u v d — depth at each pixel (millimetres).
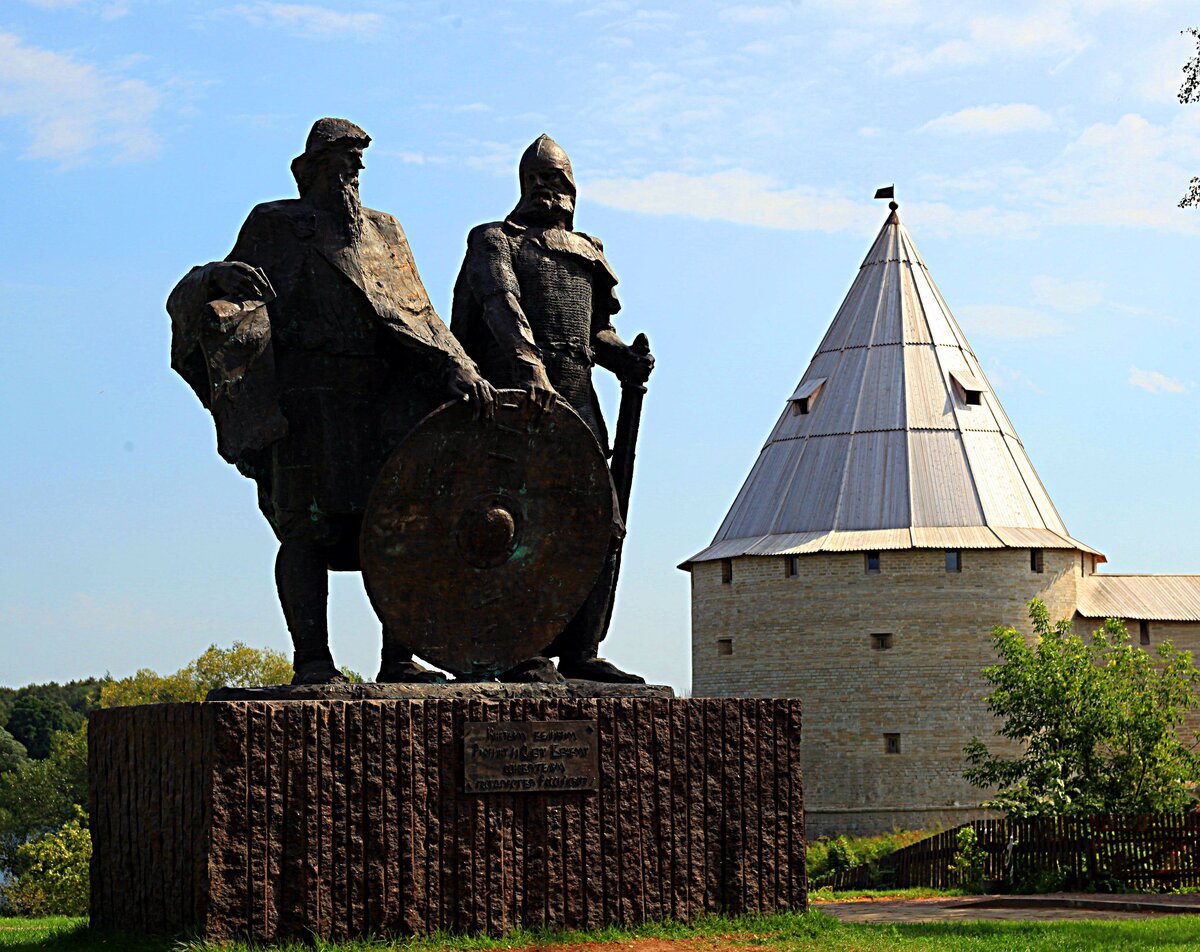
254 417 15047
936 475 67625
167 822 14289
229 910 13414
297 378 15570
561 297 17109
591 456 16062
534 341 16625
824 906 25750
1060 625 40344
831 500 68000
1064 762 37469
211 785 13484
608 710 15469
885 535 66062
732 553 68188
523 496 15781
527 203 17359
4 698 117125
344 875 13930
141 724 14891
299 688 14484
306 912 13711
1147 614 68000
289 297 15484
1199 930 18016
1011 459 69250
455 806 14555
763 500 70125
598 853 15250
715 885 15906
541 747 15023
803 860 16422
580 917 15086
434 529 15383
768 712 16391
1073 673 38250
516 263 16969
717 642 68625
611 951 14297
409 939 14070
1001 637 39781
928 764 64438
